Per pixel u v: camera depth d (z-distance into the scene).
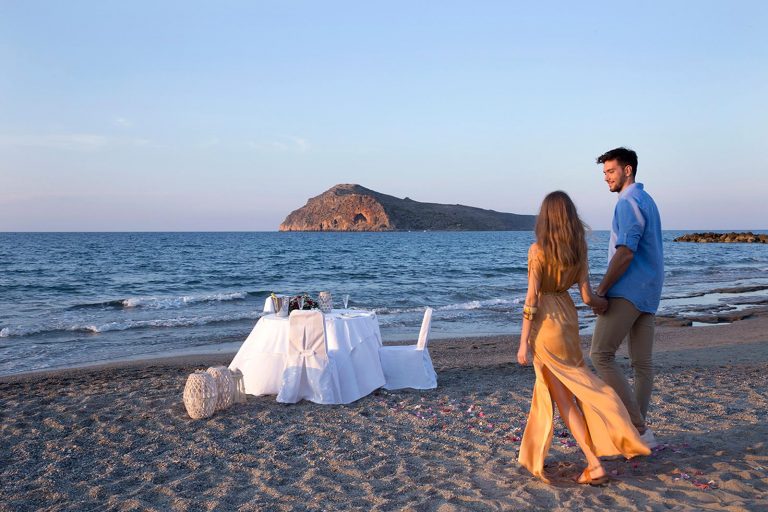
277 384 6.61
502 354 10.89
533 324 3.82
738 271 36.03
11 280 30.33
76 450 4.78
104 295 24.12
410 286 27.70
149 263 45.19
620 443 3.59
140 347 12.30
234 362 6.95
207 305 20.48
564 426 5.18
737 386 6.76
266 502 3.62
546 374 3.82
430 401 6.37
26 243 86.62
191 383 5.64
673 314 16.62
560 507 3.39
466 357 10.53
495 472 4.04
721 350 10.66
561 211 3.71
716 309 17.95
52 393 7.09
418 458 4.43
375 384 6.76
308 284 29.44
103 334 13.94
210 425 5.45
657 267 4.09
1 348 12.20
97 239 114.25
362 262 49.09
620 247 3.99
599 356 4.18
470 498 3.56
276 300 7.26
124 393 6.93
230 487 3.89
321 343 6.36
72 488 3.98
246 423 5.52
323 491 3.79
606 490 3.62
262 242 105.00
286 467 4.28
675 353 10.40
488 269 39.47
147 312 18.42
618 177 4.22
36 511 3.60
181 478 4.10
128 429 5.37
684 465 4.00
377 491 3.77
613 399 3.63
